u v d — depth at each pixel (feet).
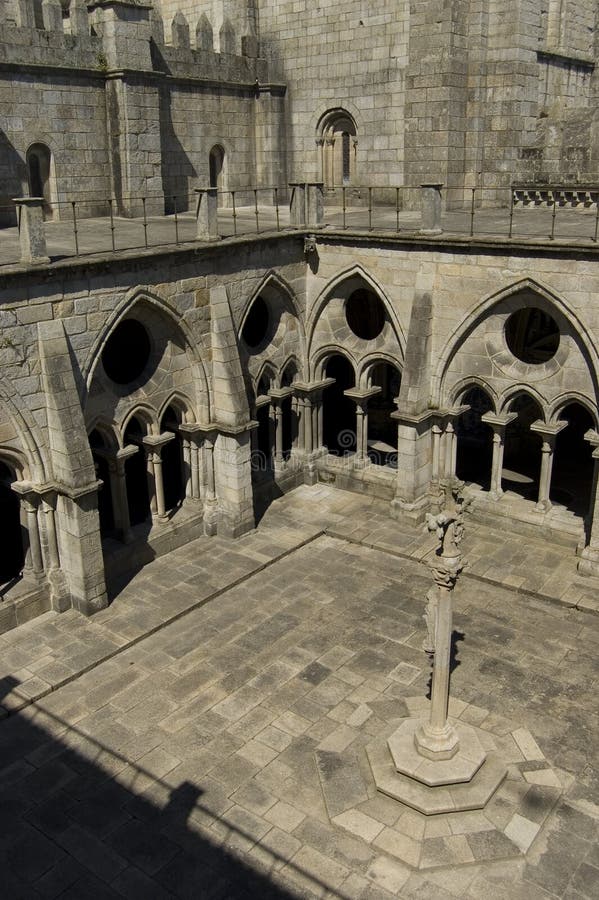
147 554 74.28
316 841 45.39
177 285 70.28
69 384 61.62
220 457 77.61
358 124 105.91
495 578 71.31
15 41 84.69
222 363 74.38
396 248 78.18
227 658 61.57
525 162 100.17
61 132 91.15
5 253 67.82
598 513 70.49
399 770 48.03
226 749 52.39
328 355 88.02
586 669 59.67
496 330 75.31
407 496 81.35
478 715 54.24
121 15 90.33
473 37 96.12
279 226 85.51
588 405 71.20
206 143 107.14
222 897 42.32
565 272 68.85
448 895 42.04
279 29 109.19
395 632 64.54
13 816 47.70
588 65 116.57
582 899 41.70
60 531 65.26
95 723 54.90
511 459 100.07
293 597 69.82
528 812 46.50
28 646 62.39
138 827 46.73
